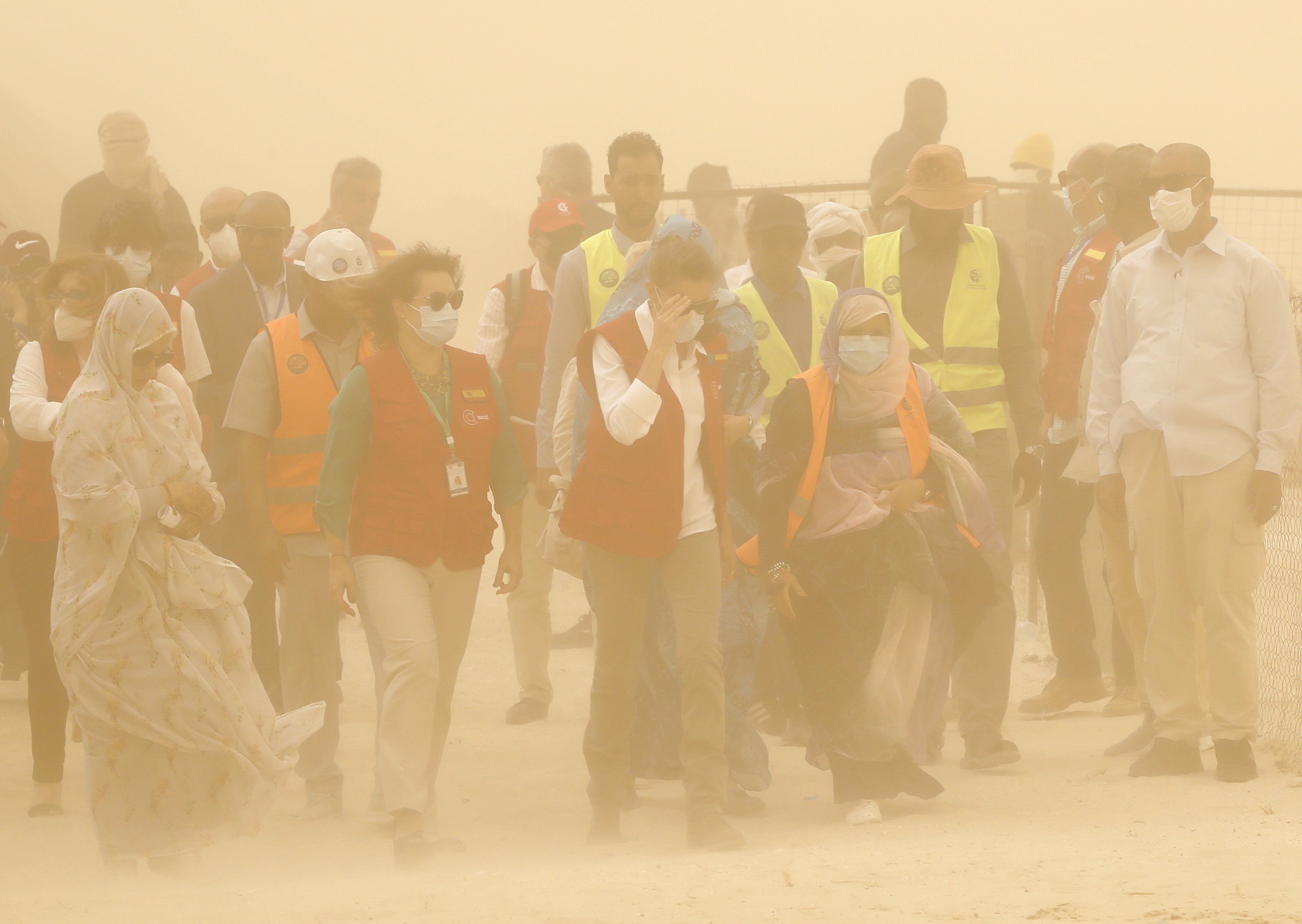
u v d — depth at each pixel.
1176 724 25.72
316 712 22.62
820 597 23.39
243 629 22.31
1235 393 24.80
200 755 21.52
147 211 27.83
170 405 22.19
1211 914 15.95
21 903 19.33
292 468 25.27
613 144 27.92
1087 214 32.59
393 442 22.12
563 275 28.08
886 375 23.38
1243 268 24.94
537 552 33.25
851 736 23.34
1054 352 32.28
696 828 22.16
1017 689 36.84
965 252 28.91
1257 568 25.05
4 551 27.45
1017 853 19.98
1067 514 32.66
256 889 20.20
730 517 25.34
